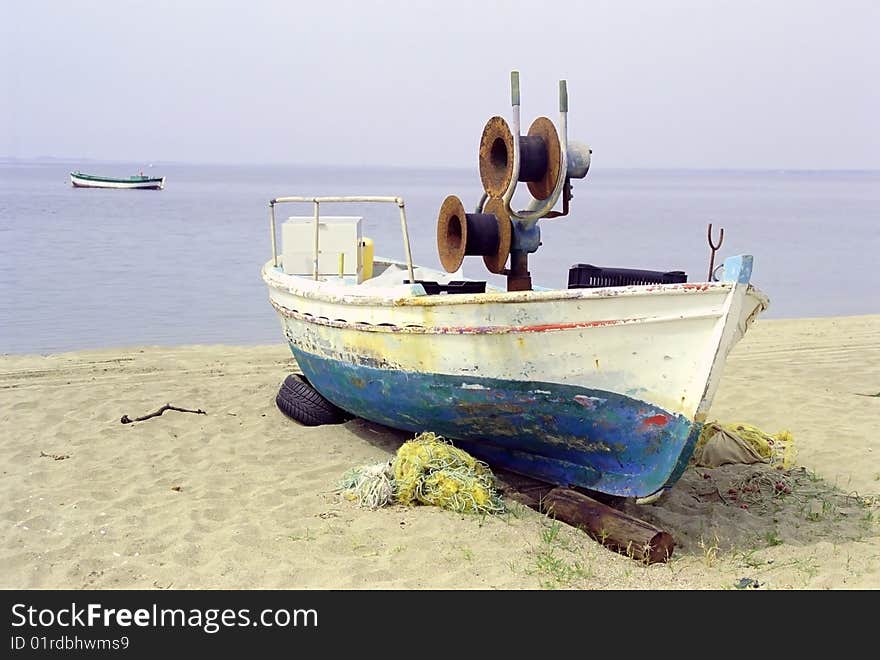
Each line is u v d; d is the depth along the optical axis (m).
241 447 8.29
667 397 6.05
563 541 6.16
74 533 6.25
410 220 46.34
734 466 7.87
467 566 5.76
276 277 9.12
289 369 11.84
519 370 6.47
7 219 41.34
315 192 100.31
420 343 6.95
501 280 23.62
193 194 81.06
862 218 56.81
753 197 102.88
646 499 6.41
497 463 7.52
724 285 5.75
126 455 7.98
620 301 6.01
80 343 14.88
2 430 8.66
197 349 13.45
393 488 6.84
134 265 24.88
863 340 14.70
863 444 8.55
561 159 6.68
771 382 11.32
